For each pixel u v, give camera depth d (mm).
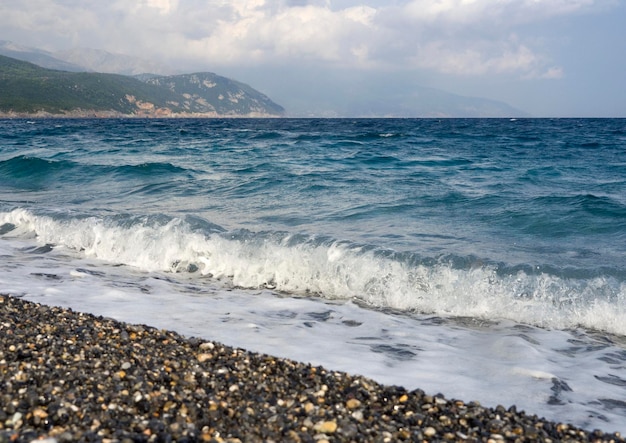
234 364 4668
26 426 3445
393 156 24953
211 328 6195
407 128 67000
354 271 8398
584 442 3658
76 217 11789
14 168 21688
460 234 11023
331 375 4543
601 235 10914
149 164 20797
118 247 10289
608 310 7012
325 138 42031
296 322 6672
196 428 3521
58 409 3637
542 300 7395
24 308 6168
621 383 5012
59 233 11383
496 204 13930
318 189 16578
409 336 6273
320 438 3488
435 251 9531
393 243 10141
